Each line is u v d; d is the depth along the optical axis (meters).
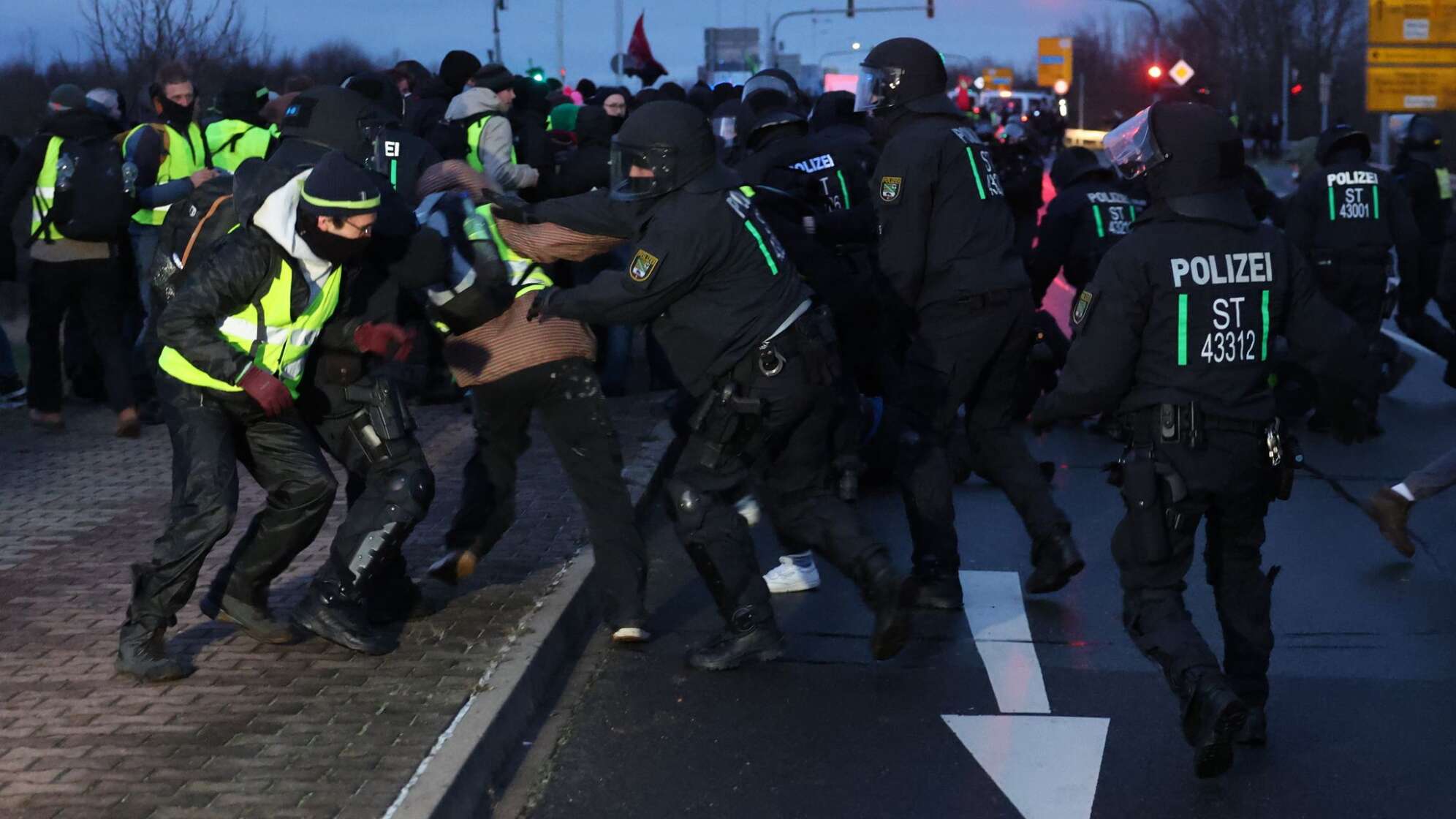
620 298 4.91
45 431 8.86
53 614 5.55
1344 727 4.89
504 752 4.62
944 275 5.86
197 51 18.02
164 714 4.61
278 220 4.55
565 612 5.62
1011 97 67.94
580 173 9.34
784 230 5.45
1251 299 4.44
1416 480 6.34
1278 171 41.09
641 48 18.09
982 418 6.19
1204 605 6.13
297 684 4.86
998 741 4.80
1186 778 4.52
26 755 4.29
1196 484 4.44
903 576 5.02
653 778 4.55
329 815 3.92
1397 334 14.22
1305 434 9.69
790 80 9.95
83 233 8.30
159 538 4.84
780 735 4.85
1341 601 6.20
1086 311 4.49
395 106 7.50
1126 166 4.55
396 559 5.43
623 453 8.24
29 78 21.48
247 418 4.89
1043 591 6.07
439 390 9.09
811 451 5.19
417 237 4.98
